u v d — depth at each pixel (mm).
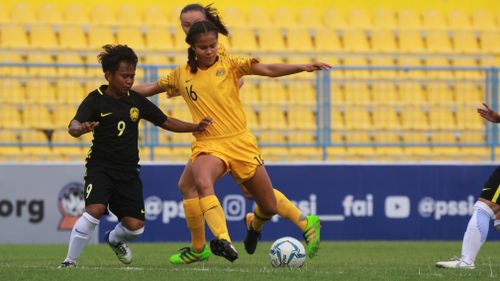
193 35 29453
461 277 26609
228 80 30234
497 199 29875
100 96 29719
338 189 58094
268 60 72438
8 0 73562
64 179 55594
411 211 58719
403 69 60000
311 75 70500
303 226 32719
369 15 78812
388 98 70750
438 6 80562
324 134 60625
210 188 29188
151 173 56500
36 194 55312
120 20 74375
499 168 30125
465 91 72188
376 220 58469
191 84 30422
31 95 66375
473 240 29922
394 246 52312
